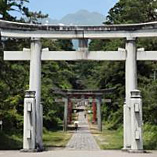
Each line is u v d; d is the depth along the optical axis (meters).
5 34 21.36
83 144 28.58
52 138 34.97
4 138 26.38
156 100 27.53
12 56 21.41
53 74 43.53
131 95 19.86
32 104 19.94
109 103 54.19
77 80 87.12
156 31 21.05
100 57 21.31
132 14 41.50
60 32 21.30
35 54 21.16
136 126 19.69
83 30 21.22
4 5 25.91
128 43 21.22
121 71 43.56
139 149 19.69
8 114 25.91
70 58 21.33
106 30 21.22
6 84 26.28
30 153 19.20
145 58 21.23
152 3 40.34
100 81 53.03
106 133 44.94
